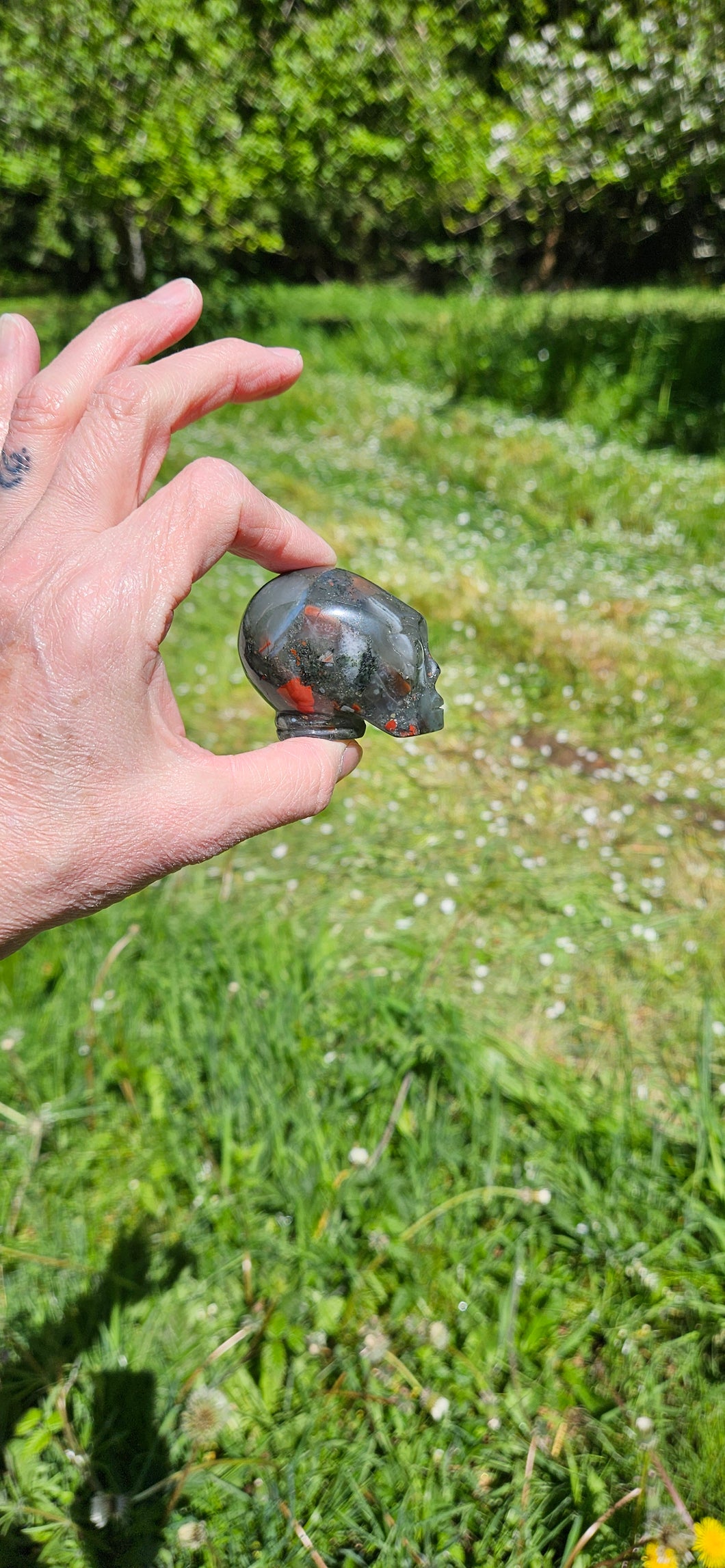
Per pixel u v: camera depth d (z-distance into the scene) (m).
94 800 0.23
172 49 2.50
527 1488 0.40
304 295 3.59
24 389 0.25
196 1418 0.40
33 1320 0.45
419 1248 0.47
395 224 4.27
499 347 2.15
